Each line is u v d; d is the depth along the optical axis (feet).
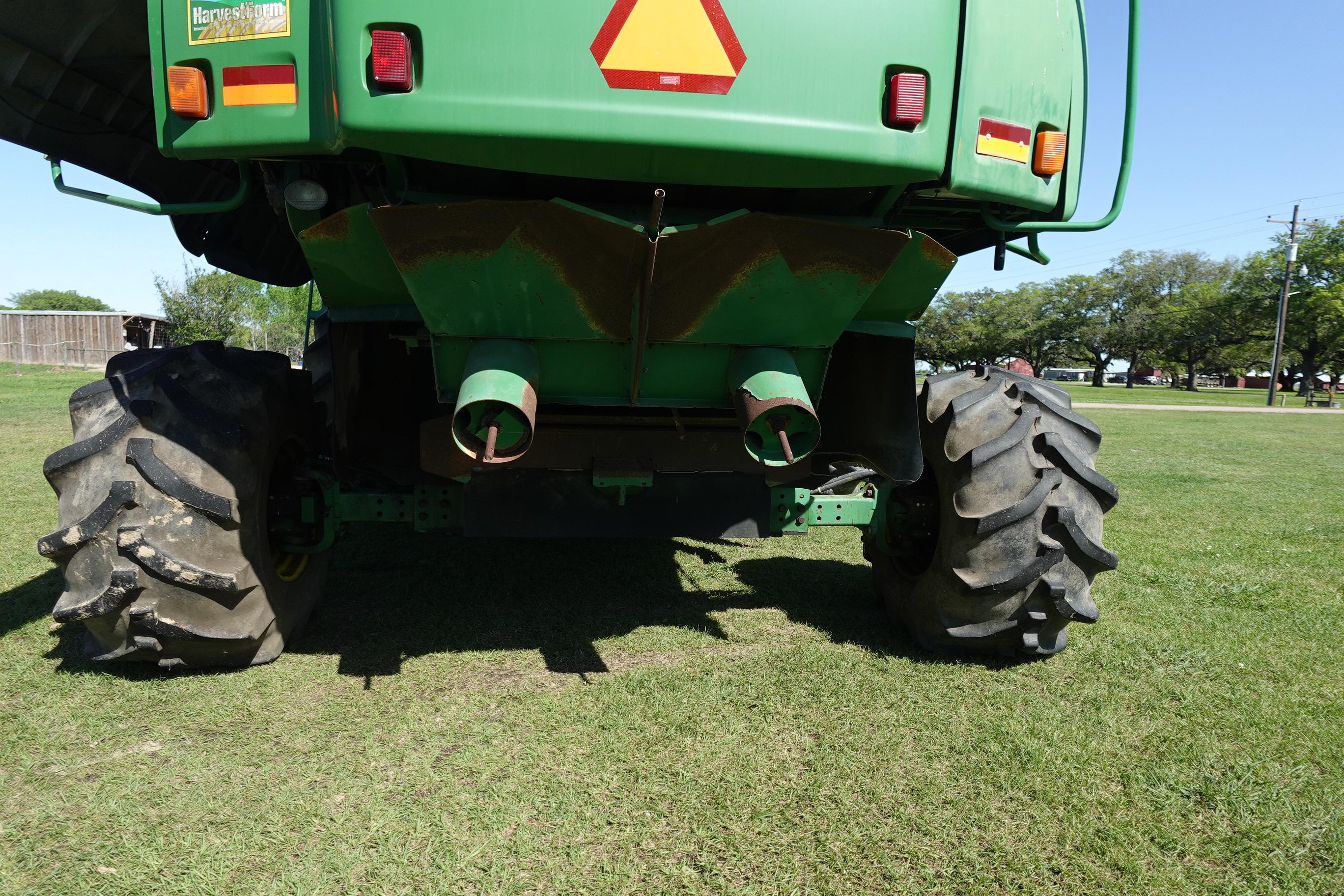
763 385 8.33
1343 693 9.83
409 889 5.98
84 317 128.57
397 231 7.50
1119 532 19.99
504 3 6.74
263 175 8.39
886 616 12.51
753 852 6.49
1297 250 178.29
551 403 9.11
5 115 10.25
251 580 9.30
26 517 18.34
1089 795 7.41
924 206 9.61
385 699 9.11
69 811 6.89
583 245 7.70
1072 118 8.95
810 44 7.17
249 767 7.62
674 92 6.98
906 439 10.13
